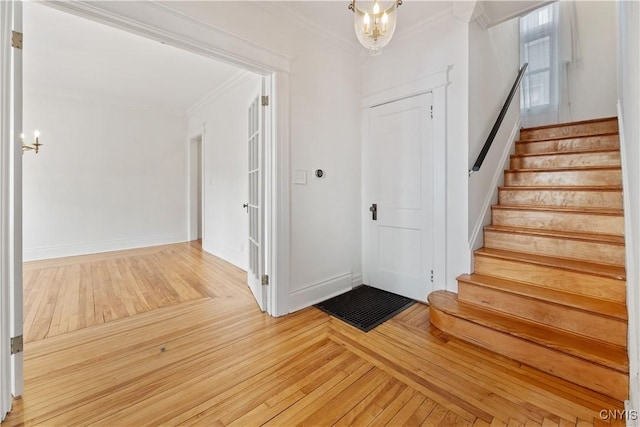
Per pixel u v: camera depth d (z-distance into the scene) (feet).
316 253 9.34
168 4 6.00
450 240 8.50
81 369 5.87
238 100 13.87
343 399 5.05
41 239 14.96
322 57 9.27
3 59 4.59
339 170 10.01
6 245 4.71
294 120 8.55
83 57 11.41
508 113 10.90
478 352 6.41
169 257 15.53
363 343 6.85
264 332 7.40
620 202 7.60
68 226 15.69
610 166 8.32
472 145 8.25
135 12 5.63
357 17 5.45
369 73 10.43
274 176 8.21
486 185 9.09
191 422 4.56
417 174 9.25
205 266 13.79
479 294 7.31
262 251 8.83
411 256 9.52
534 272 7.07
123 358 6.26
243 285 11.12
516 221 8.75
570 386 5.29
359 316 8.30
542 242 7.64
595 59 12.78
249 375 5.70
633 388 4.54
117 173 17.20
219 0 6.78
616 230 7.18
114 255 15.83
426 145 9.00
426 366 5.94
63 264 13.84
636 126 4.82
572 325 5.94
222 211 15.43
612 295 6.03
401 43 9.44
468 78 8.04
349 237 10.44
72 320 8.01
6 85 4.65
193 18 6.34
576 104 13.20
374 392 5.21
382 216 10.26
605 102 12.62
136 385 5.40
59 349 6.58
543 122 13.80
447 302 7.68
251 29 7.41
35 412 4.73
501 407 4.83
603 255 6.79
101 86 14.65
